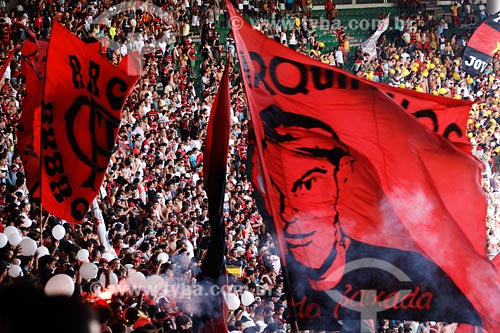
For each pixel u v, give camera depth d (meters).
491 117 54.59
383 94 10.68
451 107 11.37
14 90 32.75
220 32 53.47
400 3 60.06
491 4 60.06
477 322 10.52
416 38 57.72
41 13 41.38
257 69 11.17
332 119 10.92
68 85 15.04
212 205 11.52
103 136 15.04
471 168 10.40
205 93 46.12
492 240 36.72
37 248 15.95
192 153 37.09
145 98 37.84
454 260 10.60
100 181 15.10
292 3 56.09
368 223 10.92
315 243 11.01
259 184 11.66
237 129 42.41
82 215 15.27
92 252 17.89
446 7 61.09
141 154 32.78
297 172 11.16
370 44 55.75
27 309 3.16
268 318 18.98
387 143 10.77
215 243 11.52
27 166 17.34
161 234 23.33
